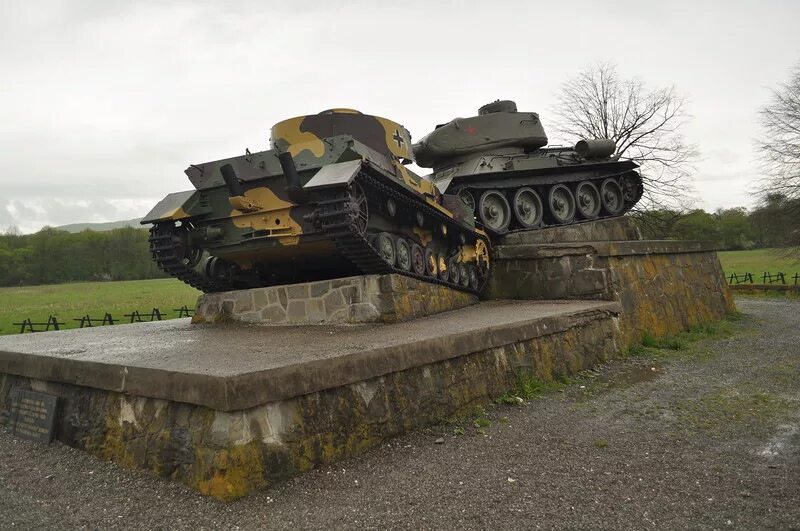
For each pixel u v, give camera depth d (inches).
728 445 208.8
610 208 721.0
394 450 204.2
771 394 285.3
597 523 143.9
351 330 298.5
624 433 225.5
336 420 196.1
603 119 1173.1
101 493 173.8
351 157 327.3
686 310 541.6
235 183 345.4
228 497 160.9
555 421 243.4
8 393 255.9
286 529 144.3
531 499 159.6
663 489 166.7
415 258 401.4
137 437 193.8
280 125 379.9
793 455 196.1
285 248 370.3
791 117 1096.8
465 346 259.8
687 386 307.7
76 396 223.0
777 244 1282.0
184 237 386.6
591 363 363.3
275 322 362.0
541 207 637.3
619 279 462.3
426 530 141.6
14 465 204.5
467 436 221.9
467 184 573.6
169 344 266.1
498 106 663.1
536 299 498.9
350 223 304.2
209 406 169.3
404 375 228.4
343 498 162.7
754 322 582.6
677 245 565.9
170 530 146.9
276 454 174.6
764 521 144.6
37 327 810.8
